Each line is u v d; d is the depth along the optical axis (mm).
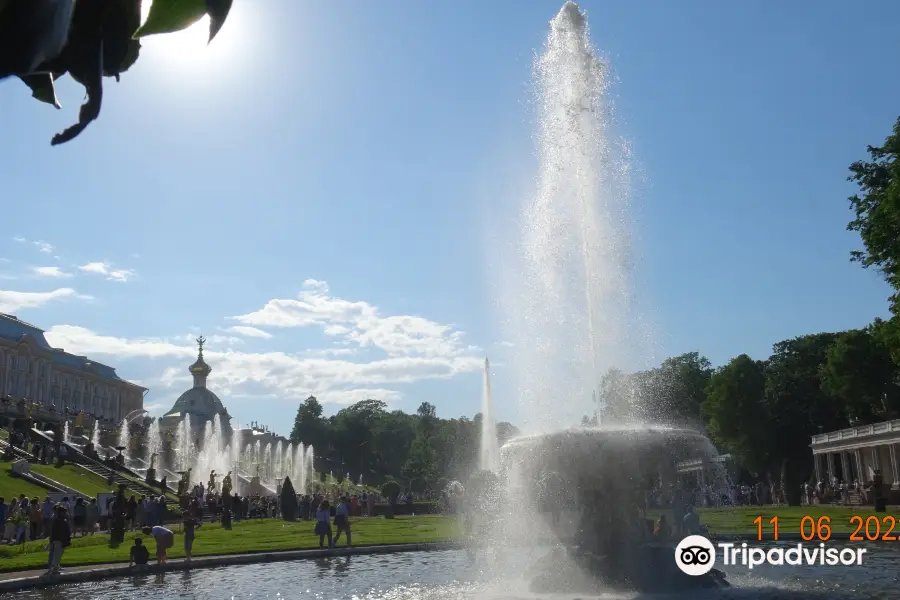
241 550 29016
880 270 38000
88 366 152500
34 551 28656
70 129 1145
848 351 74000
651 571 17641
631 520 18672
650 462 18609
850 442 71188
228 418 155875
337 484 112688
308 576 22672
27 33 1058
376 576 22219
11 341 125688
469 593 18203
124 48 1175
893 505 53219
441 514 66188
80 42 1134
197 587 20609
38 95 1151
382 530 42031
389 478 160500
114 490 55312
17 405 92250
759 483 76188
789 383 82625
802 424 81875
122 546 31750
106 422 117062
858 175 40281
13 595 19484
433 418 181750
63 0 1088
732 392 82438
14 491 43469
